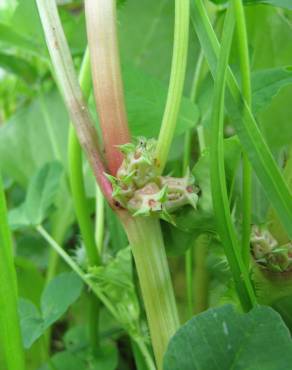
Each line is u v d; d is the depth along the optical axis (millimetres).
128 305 96
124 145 71
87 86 94
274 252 81
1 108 208
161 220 88
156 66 140
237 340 64
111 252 118
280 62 116
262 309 65
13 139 176
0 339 83
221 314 66
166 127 73
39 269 162
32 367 117
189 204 77
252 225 85
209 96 99
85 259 114
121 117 75
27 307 96
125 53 139
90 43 75
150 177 71
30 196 120
